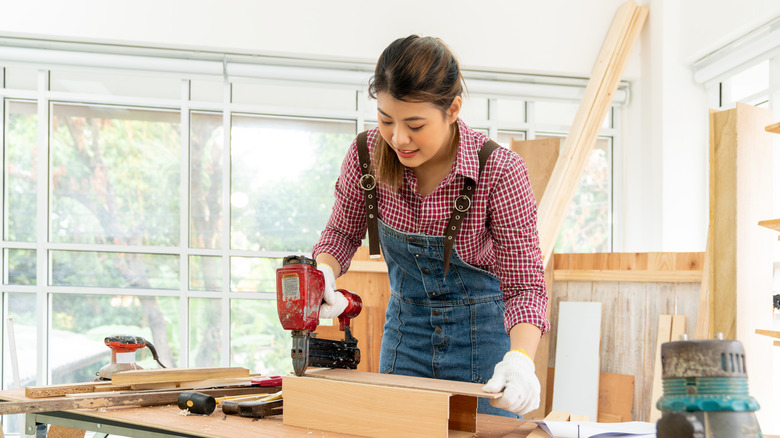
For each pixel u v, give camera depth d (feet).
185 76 13.35
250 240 14.08
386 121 3.75
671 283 9.87
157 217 13.84
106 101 13.51
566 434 3.46
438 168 4.38
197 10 12.85
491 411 4.59
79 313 13.47
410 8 13.53
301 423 3.83
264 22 13.08
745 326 7.60
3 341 13.30
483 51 13.83
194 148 13.94
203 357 13.73
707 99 13.74
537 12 14.02
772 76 11.55
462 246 4.42
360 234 4.97
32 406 4.13
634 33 14.03
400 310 4.98
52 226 13.55
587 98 13.20
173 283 13.78
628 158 14.75
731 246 7.55
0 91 13.21
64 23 12.45
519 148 11.85
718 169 7.73
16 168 13.58
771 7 10.82
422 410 3.39
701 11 12.87
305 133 14.35
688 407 2.28
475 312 4.67
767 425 7.85
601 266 10.62
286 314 3.95
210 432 3.66
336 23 13.29
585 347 10.36
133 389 4.82
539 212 11.20
